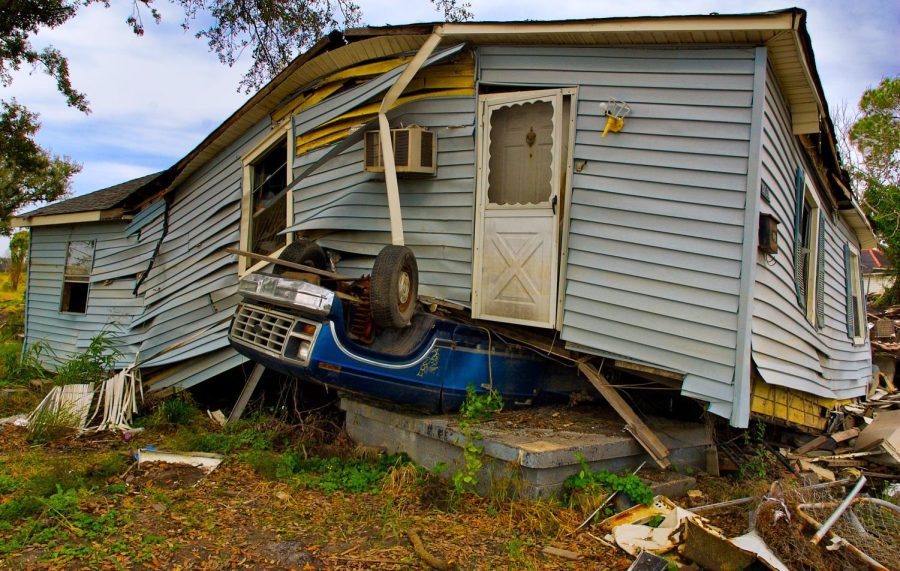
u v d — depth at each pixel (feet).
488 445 17.20
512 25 20.15
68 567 12.58
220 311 30.17
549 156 21.13
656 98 19.15
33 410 27.12
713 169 18.16
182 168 32.96
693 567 13.20
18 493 16.94
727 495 18.11
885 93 87.20
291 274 19.81
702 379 17.85
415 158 22.40
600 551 14.15
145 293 36.68
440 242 22.90
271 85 26.50
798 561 13.00
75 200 47.75
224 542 14.12
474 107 22.22
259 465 19.53
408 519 15.57
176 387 30.01
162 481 18.39
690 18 17.69
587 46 20.38
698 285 18.13
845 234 36.83
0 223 100.12
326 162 25.70
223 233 30.78
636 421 18.70
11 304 84.38
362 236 24.73
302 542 14.17
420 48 22.41
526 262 21.07
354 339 20.40
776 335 20.88
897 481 21.45
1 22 50.85
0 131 66.49
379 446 21.35
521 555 13.64
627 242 19.36
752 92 17.72
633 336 19.04
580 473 16.63
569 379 23.26
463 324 20.79
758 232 18.57
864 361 40.47
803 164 25.26
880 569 12.54
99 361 32.55
